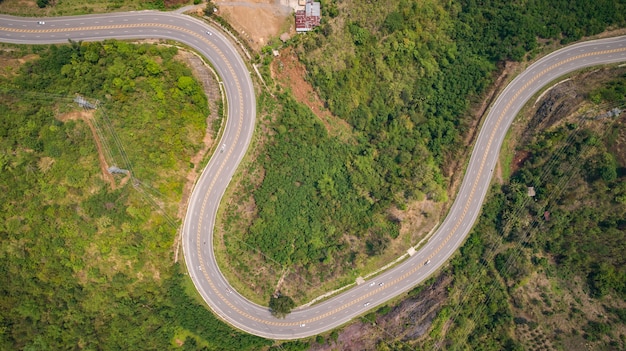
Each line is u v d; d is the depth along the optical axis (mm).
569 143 110562
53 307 90688
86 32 101938
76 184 89188
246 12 109250
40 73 93750
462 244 115875
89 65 94438
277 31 111312
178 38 104875
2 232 86812
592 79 115250
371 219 114438
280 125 109312
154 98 94812
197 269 102625
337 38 114062
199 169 103062
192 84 98688
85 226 90750
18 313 88000
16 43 99438
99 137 91125
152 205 96125
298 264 110375
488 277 113438
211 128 104000
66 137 89438
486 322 110312
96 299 93750
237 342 103375
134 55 97250
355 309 111438
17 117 87312
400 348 107250
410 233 115000
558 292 109188
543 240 111938
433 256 114938
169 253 99562
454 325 109875
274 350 105625
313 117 114375
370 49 117188
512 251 113125
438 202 116062
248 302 105688
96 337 93500
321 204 113500
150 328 97250
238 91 107188
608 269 105062
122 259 94250
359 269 112812
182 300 100250
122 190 92875
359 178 116000
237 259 104750
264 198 106375
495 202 116062
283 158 109062
